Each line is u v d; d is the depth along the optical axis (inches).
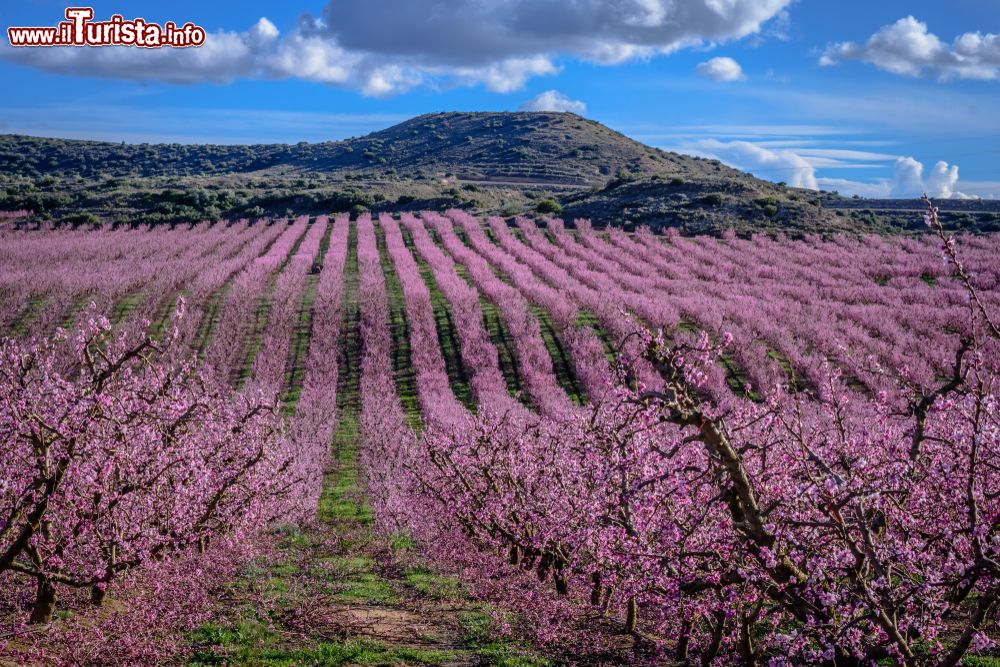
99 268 2726.4
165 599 497.4
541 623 509.7
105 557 462.0
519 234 3656.5
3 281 2368.4
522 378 1769.2
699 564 338.6
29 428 416.8
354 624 528.1
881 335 1959.9
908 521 331.6
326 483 1142.3
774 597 324.8
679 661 429.7
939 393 317.4
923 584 295.0
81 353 451.5
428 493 738.8
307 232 3865.7
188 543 519.2
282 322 2187.5
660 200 4099.4
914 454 321.7
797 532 332.2
